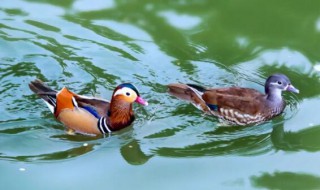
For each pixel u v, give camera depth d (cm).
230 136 1489
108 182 1315
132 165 1370
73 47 1733
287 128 1521
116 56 1706
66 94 1482
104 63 1678
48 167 1355
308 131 1500
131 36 1800
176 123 1517
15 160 1371
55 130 1475
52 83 1600
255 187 1309
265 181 1327
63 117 1481
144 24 1862
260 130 1522
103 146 1441
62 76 1625
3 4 1927
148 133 1484
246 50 1775
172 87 1586
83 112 1470
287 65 1720
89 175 1336
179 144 1448
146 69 1669
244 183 1323
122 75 1642
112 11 1920
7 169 1342
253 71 1692
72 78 1622
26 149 1409
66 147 1427
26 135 1448
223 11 1947
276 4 1983
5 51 1698
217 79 1652
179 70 1672
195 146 1443
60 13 1894
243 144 1461
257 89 1625
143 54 1723
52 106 1503
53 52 1706
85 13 1902
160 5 1966
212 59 1727
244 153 1425
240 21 1902
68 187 1294
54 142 1438
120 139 1468
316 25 1891
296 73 1689
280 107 1565
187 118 1533
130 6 1952
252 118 1543
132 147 1436
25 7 1916
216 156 1410
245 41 1814
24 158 1380
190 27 1866
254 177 1342
